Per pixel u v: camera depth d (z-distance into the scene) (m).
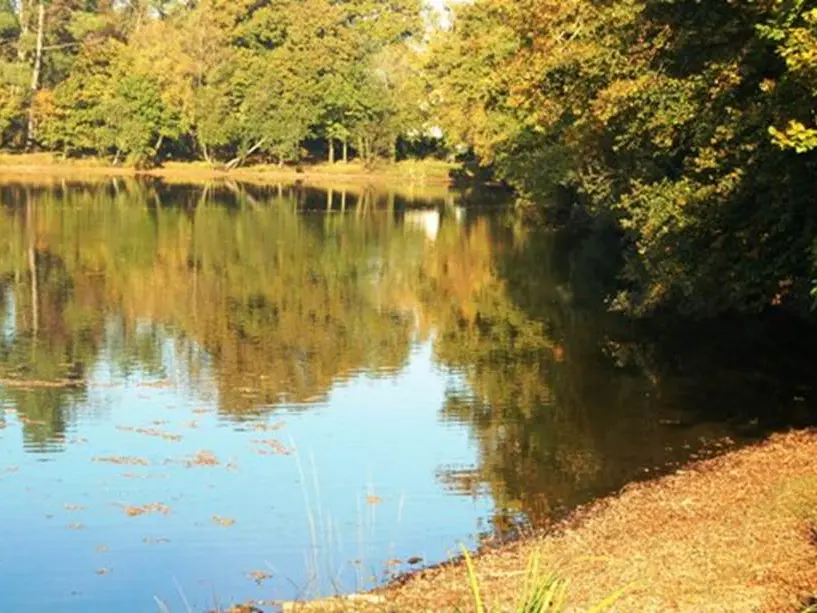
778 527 11.86
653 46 23.25
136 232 48.50
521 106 33.84
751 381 20.98
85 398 19.97
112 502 14.27
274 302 31.66
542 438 17.34
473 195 74.69
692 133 21.78
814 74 14.99
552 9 29.80
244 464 16.03
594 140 29.73
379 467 15.88
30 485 14.92
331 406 19.61
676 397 19.88
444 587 10.93
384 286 35.12
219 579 11.69
